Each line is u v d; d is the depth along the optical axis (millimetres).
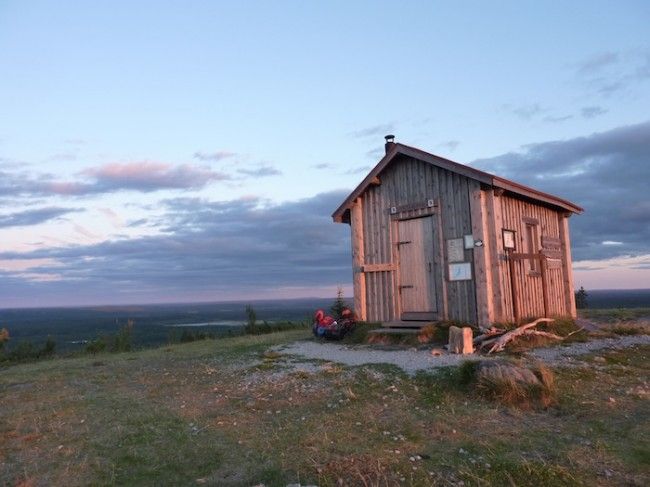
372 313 14305
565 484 4910
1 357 17938
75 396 9375
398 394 7934
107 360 14492
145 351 16844
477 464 5379
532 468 5168
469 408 7215
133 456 6023
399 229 13977
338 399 7895
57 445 6566
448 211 12922
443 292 12836
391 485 4977
